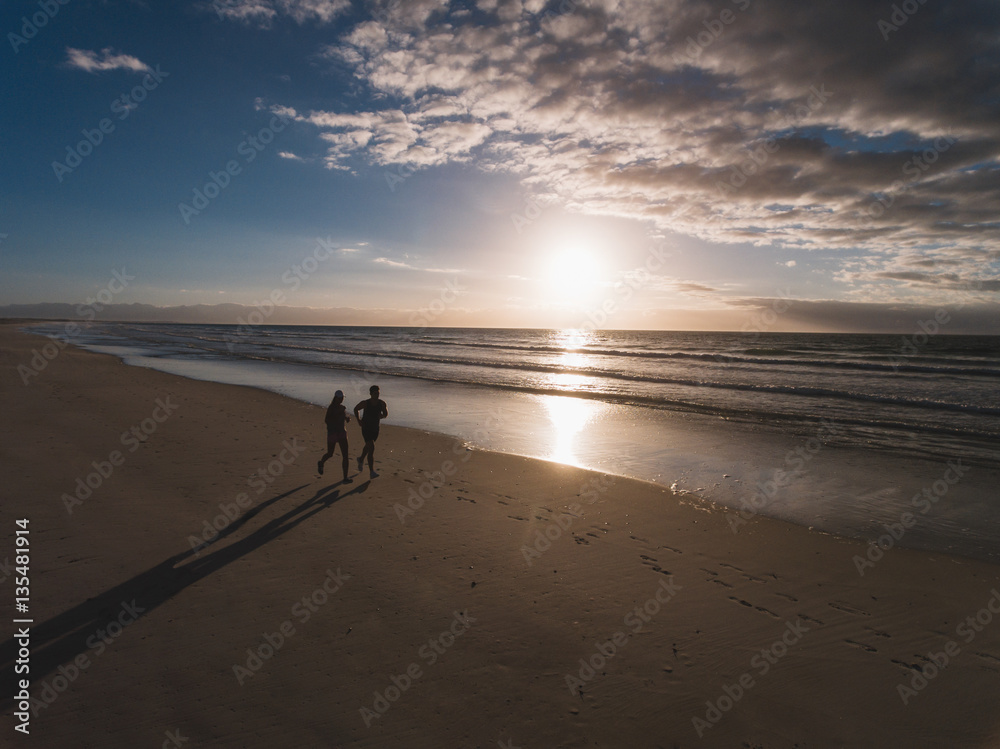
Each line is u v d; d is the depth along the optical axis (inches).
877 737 139.6
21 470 335.6
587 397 781.3
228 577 214.1
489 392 826.2
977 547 266.7
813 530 288.0
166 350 1690.5
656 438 520.1
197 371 1053.2
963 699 154.1
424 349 2062.0
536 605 201.3
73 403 581.9
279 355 1558.8
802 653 175.5
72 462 358.9
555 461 430.9
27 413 514.9
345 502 309.6
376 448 451.2
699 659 170.9
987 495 351.6
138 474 341.1
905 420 606.9
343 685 153.1
